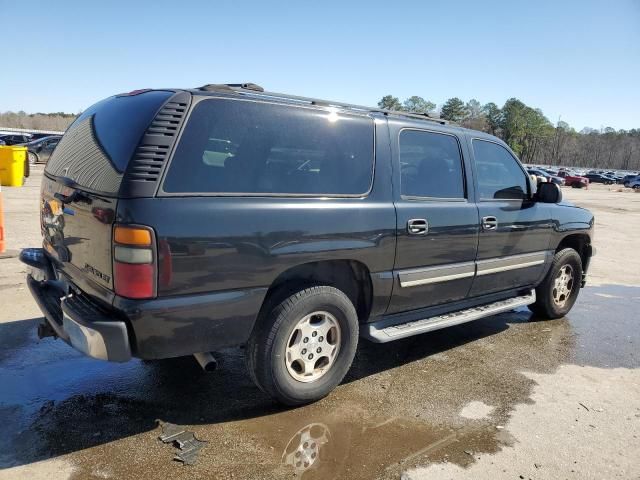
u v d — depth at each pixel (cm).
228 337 298
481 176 452
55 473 262
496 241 454
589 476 285
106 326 263
